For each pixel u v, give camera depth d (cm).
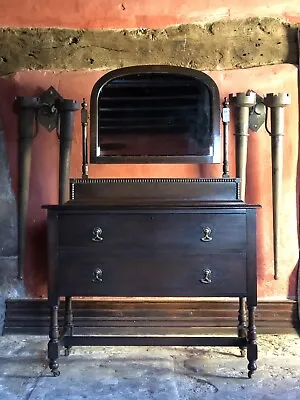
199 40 340
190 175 336
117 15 340
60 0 341
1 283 341
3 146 341
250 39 339
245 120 328
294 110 336
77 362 289
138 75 319
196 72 317
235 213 265
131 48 341
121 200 286
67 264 267
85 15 341
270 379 264
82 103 310
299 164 336
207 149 315
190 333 333
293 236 338
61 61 341
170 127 317
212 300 335
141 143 317
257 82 337
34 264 342
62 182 330
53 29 341
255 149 337
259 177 338
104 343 275
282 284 339
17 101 331
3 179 341
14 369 279
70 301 310
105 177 337
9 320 339
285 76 336
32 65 341
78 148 339
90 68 341
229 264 265
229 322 334
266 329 335
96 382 262
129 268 266
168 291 266
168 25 341
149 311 336
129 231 266
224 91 338
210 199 290
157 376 269
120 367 282
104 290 266
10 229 341
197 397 244
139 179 293
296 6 338
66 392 250
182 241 265
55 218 267
